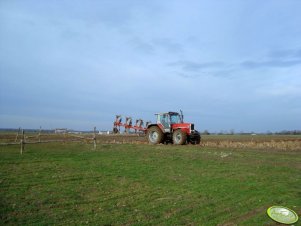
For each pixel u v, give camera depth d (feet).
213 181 38.91
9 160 46.21
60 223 23.86
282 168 49.34
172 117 84.64
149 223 24.59
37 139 93.15
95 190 32.96
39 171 39.93
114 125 105.91
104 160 50.80
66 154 55.62
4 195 29.58
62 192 31.58
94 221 24.56
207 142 95.09
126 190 33.50
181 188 35.19
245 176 42.42
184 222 25.14
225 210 28.43
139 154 59.11
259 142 94.43
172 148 69.51
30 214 25.38
